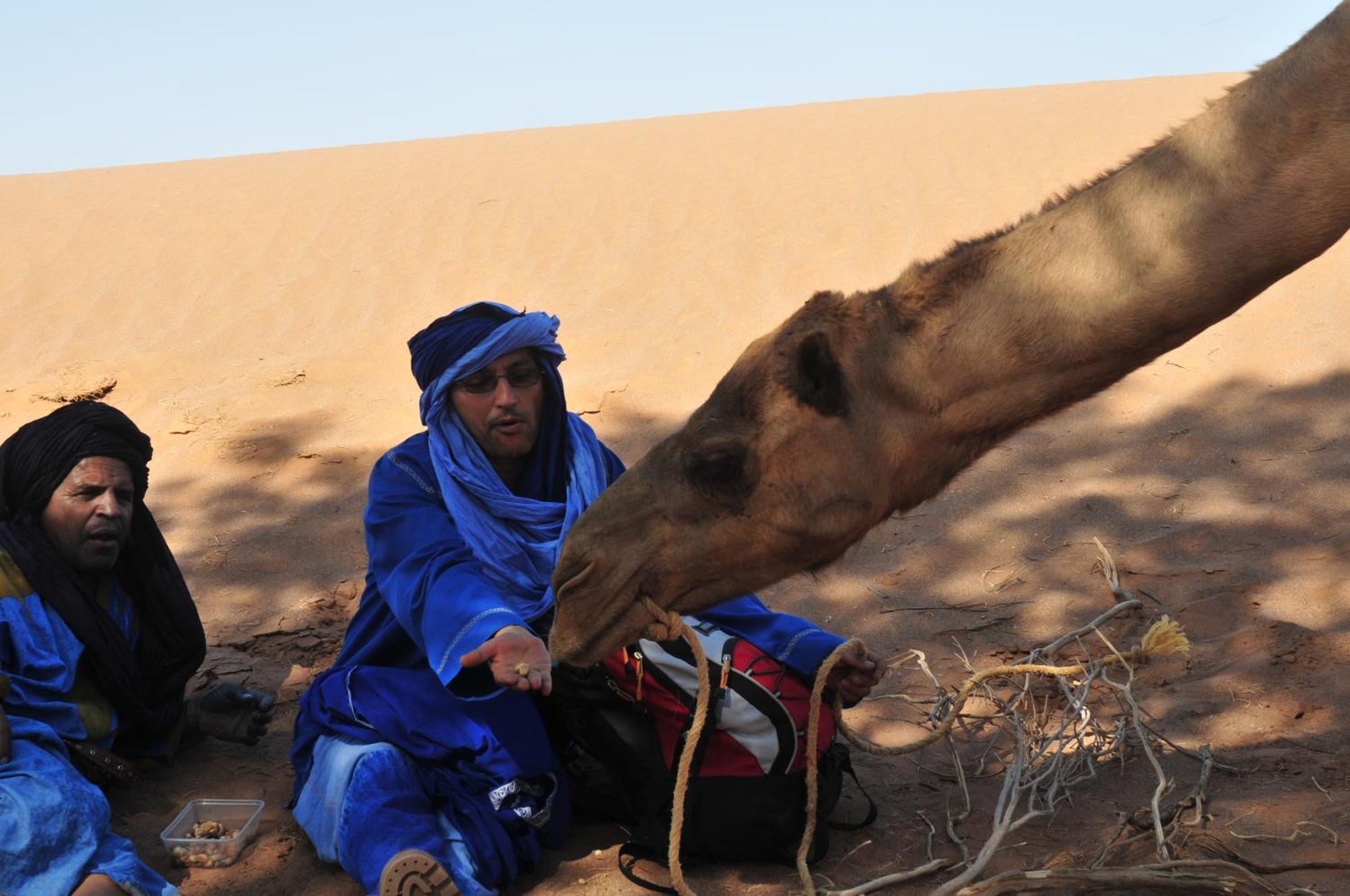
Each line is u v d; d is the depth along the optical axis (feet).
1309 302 27.68
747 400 10.74
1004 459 24.09
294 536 23.00
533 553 13.73
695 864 12.90
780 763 12.53
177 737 15.70
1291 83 9.92
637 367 28.86
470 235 38.93
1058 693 16.70
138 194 48.75
